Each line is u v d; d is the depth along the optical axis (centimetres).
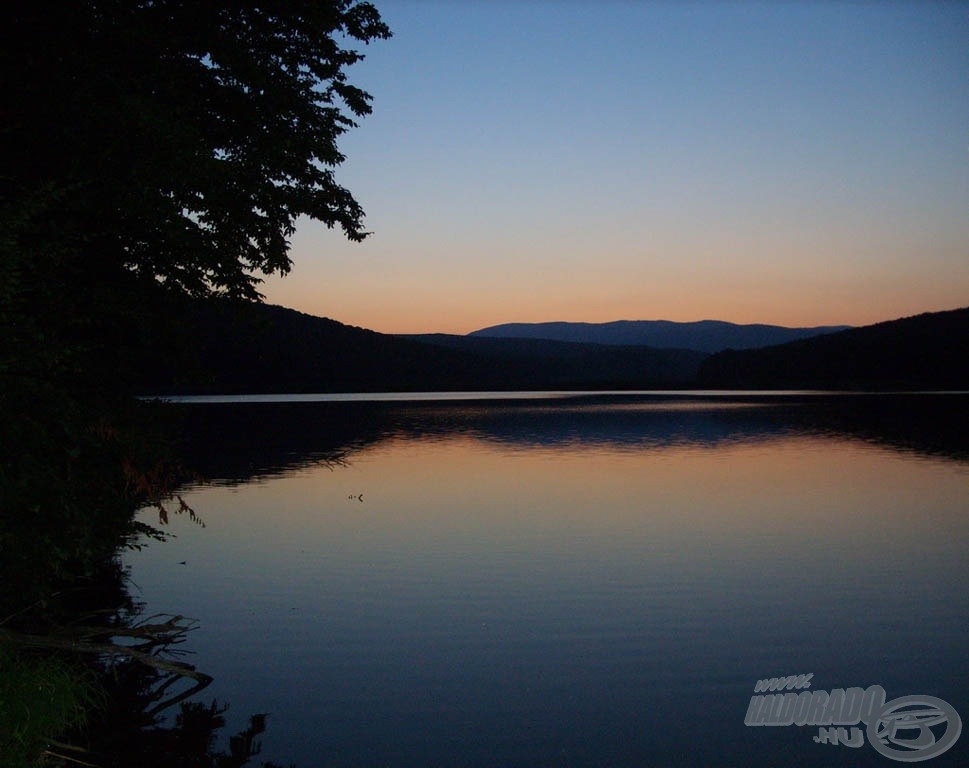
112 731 804
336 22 1435
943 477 2802
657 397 12444
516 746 789
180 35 1269
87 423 966
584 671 980
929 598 1286
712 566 1502
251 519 2003
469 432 5153
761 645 1070
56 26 1070
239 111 1349
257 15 1399
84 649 841
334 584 1374
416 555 1595
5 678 690
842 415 6988
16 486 721
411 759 756
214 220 1299
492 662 1008
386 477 2850
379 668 988
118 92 1020
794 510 2123
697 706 884
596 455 3641
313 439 4556
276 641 1082
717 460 3403
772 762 764
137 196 995
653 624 1159
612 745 791
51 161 987
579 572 1455
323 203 1410
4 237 713
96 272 1209
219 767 728
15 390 732
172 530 1852
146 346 1312
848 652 1045
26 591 776
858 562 1534
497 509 2155
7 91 994
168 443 1155
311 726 826
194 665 994
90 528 857
